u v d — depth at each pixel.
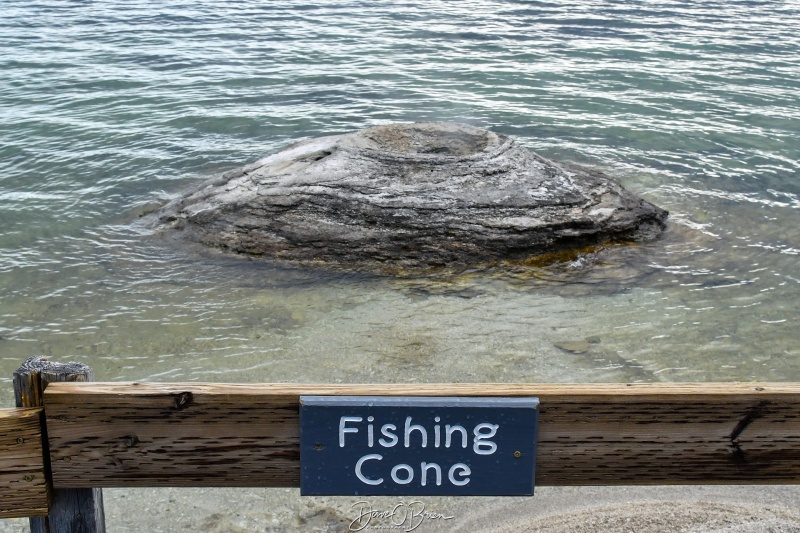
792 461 2.86
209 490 5.01
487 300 7.86
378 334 7.18
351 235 8.65
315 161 9.60
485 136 10.23
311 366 6.65
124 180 10.85
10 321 7.39
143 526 4.68
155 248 8.88
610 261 8.71
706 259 8.80
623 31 20.17
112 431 2.73
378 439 2.72
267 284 8.14
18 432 2.70
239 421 2.74
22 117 13.19
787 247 9.14
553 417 2.77
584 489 5.00
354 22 20.92
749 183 11.07
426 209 8.77
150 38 18.83
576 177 9.80
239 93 14.77
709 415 2.79
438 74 16.25
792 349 7.02
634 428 2.80
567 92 15.12
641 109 14.19
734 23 21.23
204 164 11.45
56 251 8.80
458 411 2.70
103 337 7.13
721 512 4.71
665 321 7.46
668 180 11.14
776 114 13.99
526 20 21.41
